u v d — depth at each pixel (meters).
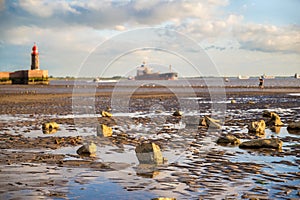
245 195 5.96
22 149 9.98
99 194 6.08
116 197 5.92
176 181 6.88
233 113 20.95
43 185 6.55
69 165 8.12
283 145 10.58
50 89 56.19
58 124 15.73
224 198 5.82
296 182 6.71
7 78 84.38
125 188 6.43
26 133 13.02
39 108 24.33
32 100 32.19
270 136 12.39
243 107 25.12
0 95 39.53
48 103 28.78
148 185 6.62
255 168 7.84
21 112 21.55
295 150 9.82
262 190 6.23
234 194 6.03
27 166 8.00
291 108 23.95
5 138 11.84
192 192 6.18
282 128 14.47
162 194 6.07
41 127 14.70
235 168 7.86
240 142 11.06
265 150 9.87
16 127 14.72
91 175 7.29
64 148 10.16
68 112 21.56
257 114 20.30
